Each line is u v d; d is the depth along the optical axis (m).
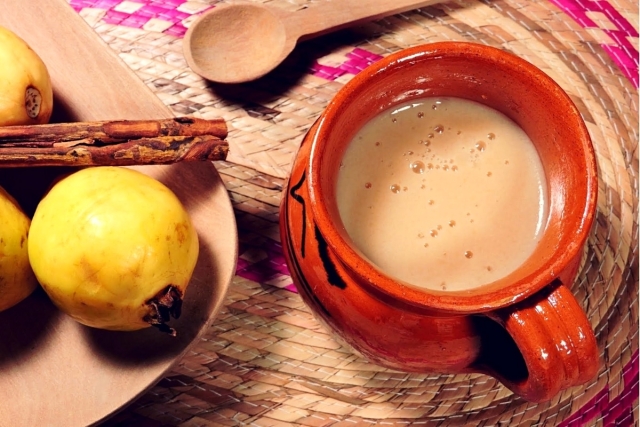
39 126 0.33
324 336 0.38
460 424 0.38
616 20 0.42
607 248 0.39
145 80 0.40
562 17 0.42
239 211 0.39
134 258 0.31
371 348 0.33
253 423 0.38
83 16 0.41
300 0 0.42
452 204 0.34
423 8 0.42
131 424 0.37
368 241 0.33
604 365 0.38
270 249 0.39
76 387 0.35
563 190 0.32
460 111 0.34
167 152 0.34
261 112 0.40
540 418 0.38
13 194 0.36
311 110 0.41
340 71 0.41
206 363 0.38
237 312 0.39
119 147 0.33
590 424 0.38
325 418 0.38
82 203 0.31
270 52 0.40
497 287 0.29
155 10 0.41
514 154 0.34
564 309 0.29
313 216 0.30
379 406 0.38
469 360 0.33
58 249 0.31
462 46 0.31
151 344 0.35
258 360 0.38
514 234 0.33
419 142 0.34
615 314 0.39
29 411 0.35
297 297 0.39
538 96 0.31
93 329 0.35
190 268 0.33
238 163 0.40
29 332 0.35
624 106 0.41
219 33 0.40
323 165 0.31
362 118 0.33
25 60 0.33
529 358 0.29
